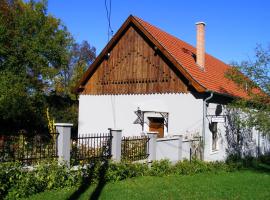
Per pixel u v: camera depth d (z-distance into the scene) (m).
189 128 17.62
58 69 21.56
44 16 20.05
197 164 15.30
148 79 19.08
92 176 11.30
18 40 18.98
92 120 21.08
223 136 19.47
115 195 9.75
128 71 19.84
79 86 21.58
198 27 20.25
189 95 17.69
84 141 12.20
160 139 14.93
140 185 11.26
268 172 16.56
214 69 22.48
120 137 12.95
